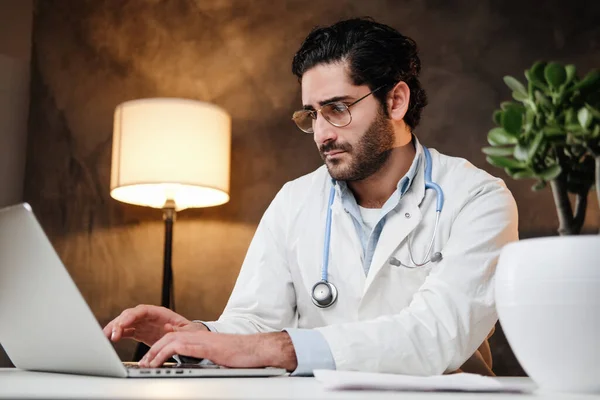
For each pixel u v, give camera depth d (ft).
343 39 4.93
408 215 4.79
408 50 5.24
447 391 2.33
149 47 9.32
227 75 9.02
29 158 9.45
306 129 5.10
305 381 2.76
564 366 2.33
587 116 2.78
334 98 4.89
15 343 3.24
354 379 2.28
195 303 8.57
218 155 7.67
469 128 8.19
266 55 8.95
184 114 7.48
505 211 4.58
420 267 4.66
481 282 4.07
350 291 4.81
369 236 4.91
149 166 7.38
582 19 8.13
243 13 9.11
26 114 9.59
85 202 9.15
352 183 5.15
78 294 2.62
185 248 8.70
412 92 5.29
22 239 2.75
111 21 9.48
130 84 9.30
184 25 9.26
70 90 9.45
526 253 2.42
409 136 5.25
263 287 5.04
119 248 8.94
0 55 9.55
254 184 8.69
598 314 2.27
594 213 7.52
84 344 2.76
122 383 2.36
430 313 3.74
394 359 3.44
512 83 3.13
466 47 8.34
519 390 2.32
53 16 9.68
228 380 2.73
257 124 8.82
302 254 5.02
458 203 4.72
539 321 2.35
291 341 3.41
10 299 2.96
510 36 8.27
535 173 2.91
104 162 9.18
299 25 8.93
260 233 5.28
